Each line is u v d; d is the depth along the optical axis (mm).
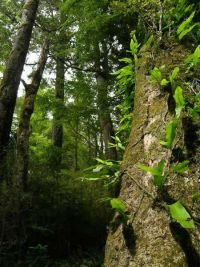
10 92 5910
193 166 1318
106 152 9250
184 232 1159
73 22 8320
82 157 16641
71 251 6531
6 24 8016
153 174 1277
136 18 7438
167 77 1670
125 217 1321
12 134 6793
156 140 1464
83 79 9508
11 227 5043
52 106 8758
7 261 4945
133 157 1519
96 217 7215
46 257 5520
